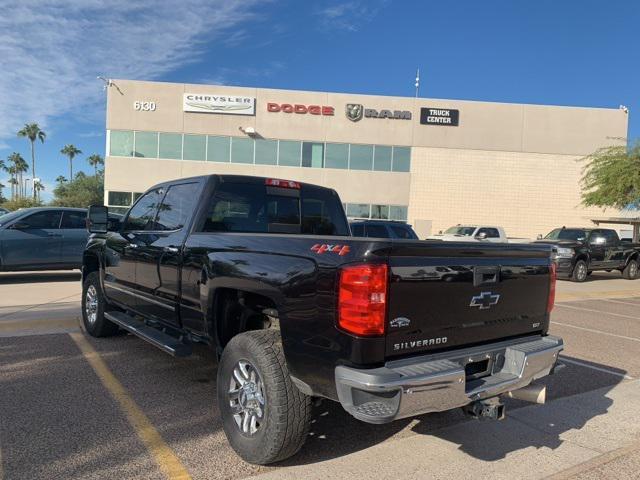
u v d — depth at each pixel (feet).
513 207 114.52
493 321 11.69
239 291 12.59
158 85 105.19
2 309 27.63
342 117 109.60
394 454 12.15
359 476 10.98
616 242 62.18
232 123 106.63
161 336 15.39
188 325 14.28
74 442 11.96
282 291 10.59
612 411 15.58
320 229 17.54
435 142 112.27
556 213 115.55
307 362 10.09
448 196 112.78
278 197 16.44
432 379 9.47
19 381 16.08
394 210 111.75
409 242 9.85
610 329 29.25
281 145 108.27
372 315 9.36
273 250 11.20
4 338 21.54
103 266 20.34
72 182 239.50
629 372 20.08
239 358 11.46
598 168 76.48
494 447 12.73
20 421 13.03
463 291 10.87
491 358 11.51
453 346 10.85
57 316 25.57
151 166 105.19
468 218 113.39
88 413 13.67
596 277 66.69
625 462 12.12
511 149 114.21
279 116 107.86
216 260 12.57
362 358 9.36
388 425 13.94
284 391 10.52
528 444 12.99
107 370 17.37
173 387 15.88
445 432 13.57
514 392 12.21
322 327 9.85
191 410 14.11
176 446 11.97
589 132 115.24
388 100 110.73
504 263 11.84
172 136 105.91
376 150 111.04
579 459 12.23
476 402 10.97
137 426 12.97
